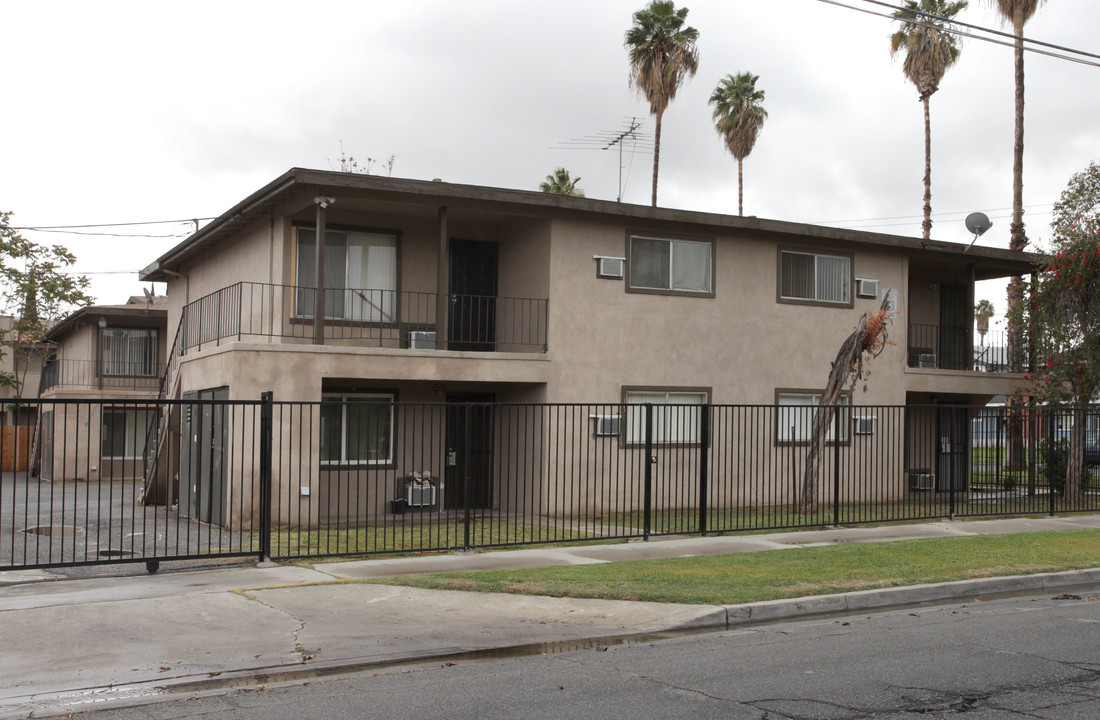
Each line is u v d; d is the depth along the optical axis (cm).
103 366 3103
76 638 812
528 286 1945
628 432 1939
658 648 827
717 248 2045
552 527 1642
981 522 1727
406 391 1897
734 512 1867
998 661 774
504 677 723
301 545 1367
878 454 1992
